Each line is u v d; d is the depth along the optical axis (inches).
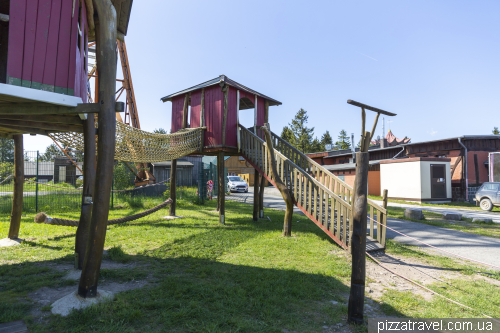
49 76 134.3
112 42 142.6
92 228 142.4
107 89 140.7
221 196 393.7
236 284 172.9
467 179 800.9
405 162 807.1
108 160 142.3
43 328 119.5
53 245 257.4
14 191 269.1
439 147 871.1
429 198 766.5
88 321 124.5
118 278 181.9
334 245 275.3
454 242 301.6
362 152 140.0
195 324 125.6
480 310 146.1
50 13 136.5
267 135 314.2
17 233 272.5
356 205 136.0
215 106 402.0
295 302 150.4
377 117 147.8
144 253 240.1
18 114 148.2
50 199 539.8
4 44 206.2
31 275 183.9
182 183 1034.1
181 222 392.8
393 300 157.6
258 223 399.2
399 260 239.0
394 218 466.3
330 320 133.0
